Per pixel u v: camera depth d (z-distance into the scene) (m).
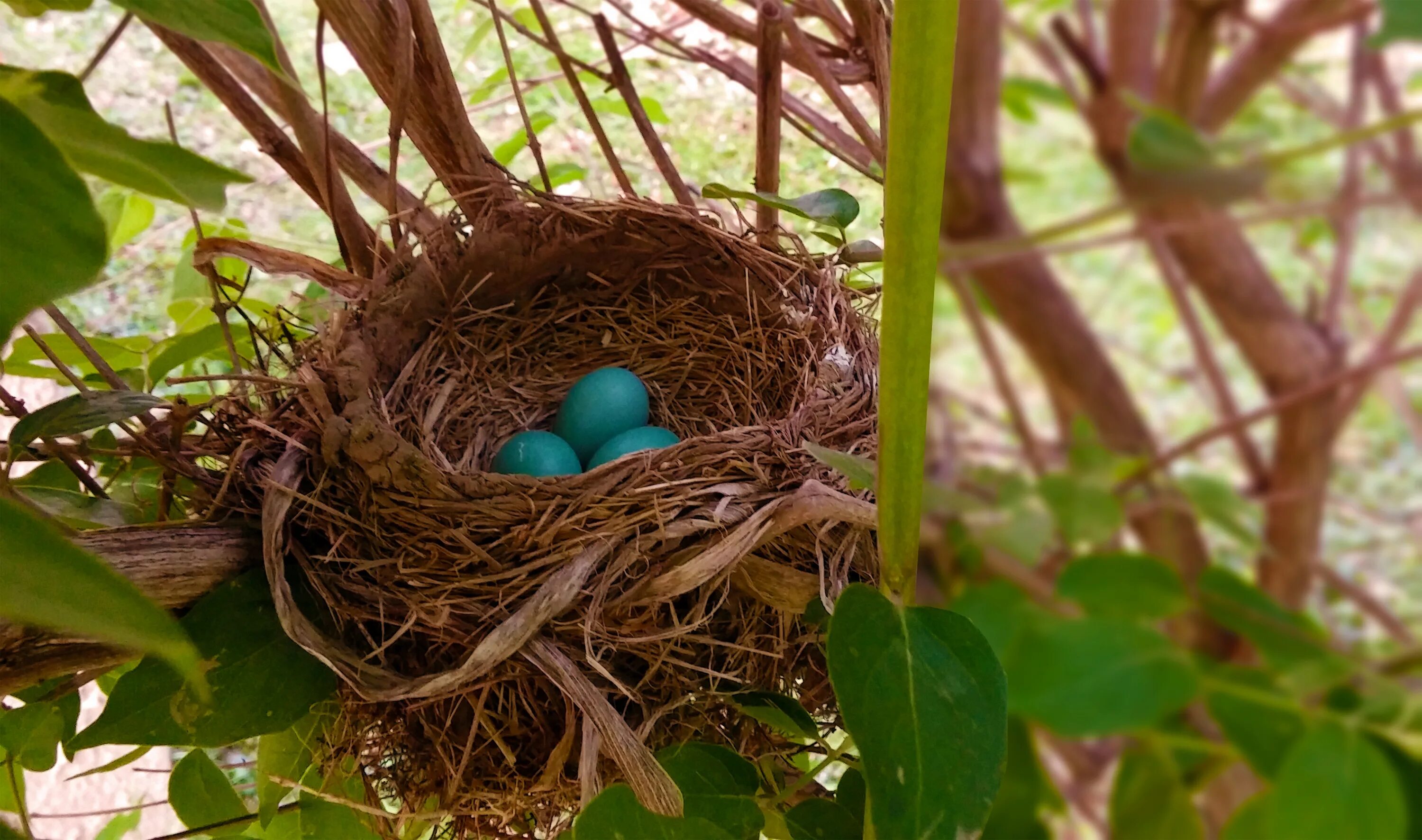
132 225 0.42
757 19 0.37
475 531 0.34
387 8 0.33
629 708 0.34
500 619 0.33
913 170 0.17
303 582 0.33
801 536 0.33
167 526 0.31
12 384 0.49
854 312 0.40
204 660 0.31
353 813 0.34
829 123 0.42
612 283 0.43
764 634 0.34
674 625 0.33
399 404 0.39
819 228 0.45
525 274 0.41
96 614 0.13
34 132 0.16
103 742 0.30
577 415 0.42
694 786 0.31
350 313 0.37
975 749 0.20
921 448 0.19
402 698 0.31
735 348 0.42
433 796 0.35
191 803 0.34
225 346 0.39
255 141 0.37
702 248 0.41
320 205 0.37
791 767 0.35
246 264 0.40
